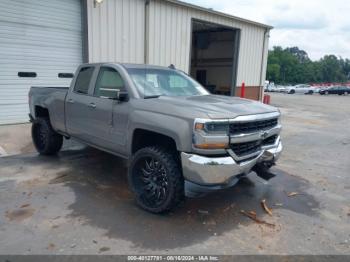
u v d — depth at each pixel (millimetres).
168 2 12008
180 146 3479
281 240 3342
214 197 4449
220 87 22172
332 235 3488
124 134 4230
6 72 8703
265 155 3955
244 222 3727
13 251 2975
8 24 8516
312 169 6043
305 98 31656
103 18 10148
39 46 9172
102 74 4805
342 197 4637
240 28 16078
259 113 3867
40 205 3977
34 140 6348
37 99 6203
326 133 10328
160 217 3766
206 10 13523
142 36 11406
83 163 5773
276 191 4785
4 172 5180
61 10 9422
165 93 4547
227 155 3527
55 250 3012
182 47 13102
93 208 3945
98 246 3104
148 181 3943
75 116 5195
